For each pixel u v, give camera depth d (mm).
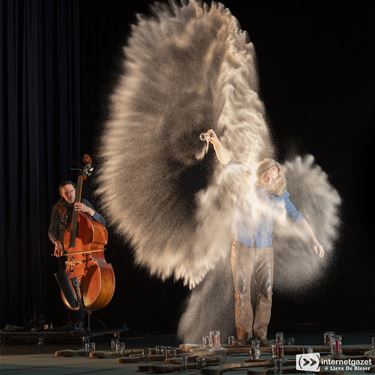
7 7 10258
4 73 10234
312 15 10758
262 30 10930
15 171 10219
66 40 10820
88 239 8383
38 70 10562
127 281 10867
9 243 10141
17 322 10086
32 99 10398
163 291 10828
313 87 10727
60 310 10414
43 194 10508
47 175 10594
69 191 8664
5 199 10180
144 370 5672
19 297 10188
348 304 10516
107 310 10805
